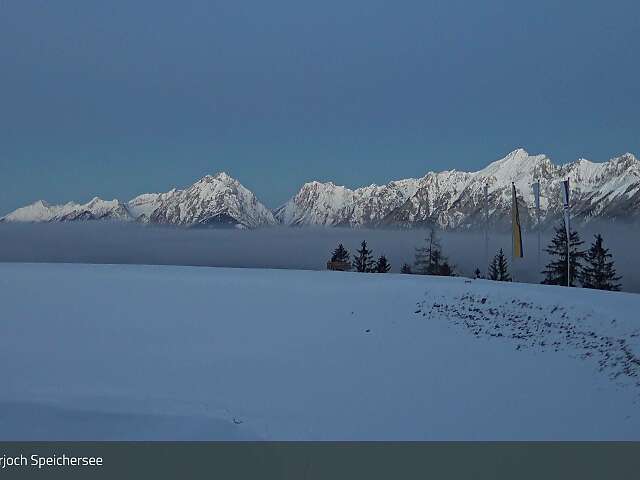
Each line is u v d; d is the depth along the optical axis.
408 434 19.14
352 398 22.17
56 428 19.16
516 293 32.91
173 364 25.98
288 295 36.53
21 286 39.84
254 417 20.38
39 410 20.52
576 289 35.06
